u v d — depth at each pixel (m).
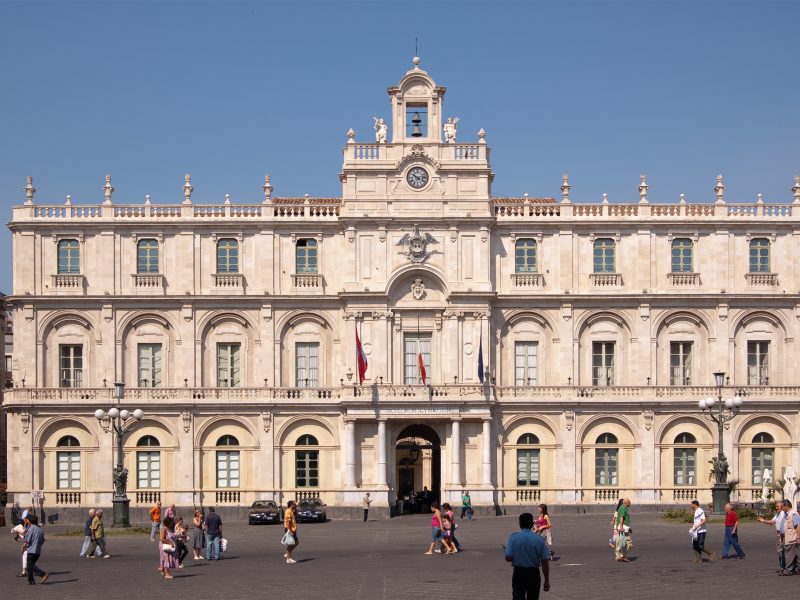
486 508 95.75
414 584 50.97
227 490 97.94
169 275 99.31
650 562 58.03
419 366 97.75
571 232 100.19
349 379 97.06
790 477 89.00
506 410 98.44
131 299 98.62
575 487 98.25
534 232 100.19
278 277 99.38
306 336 99.62
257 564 60.94
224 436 98.50
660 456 99.00
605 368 100.25
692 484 99.19
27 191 99.75
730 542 58.91
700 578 51.44
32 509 96.56
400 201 99.00
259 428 98.19
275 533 82.31
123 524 81.06
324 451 98.44
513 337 100.19
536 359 100.25
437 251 98.94
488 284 98.56
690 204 100.69
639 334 99.81
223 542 64.38
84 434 97.94
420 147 99.56
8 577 56.88
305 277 99.31
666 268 100.38
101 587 52.03
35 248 99.00
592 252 100.38
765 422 99.38
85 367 98.69
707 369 100.00
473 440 97.50
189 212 99.75
